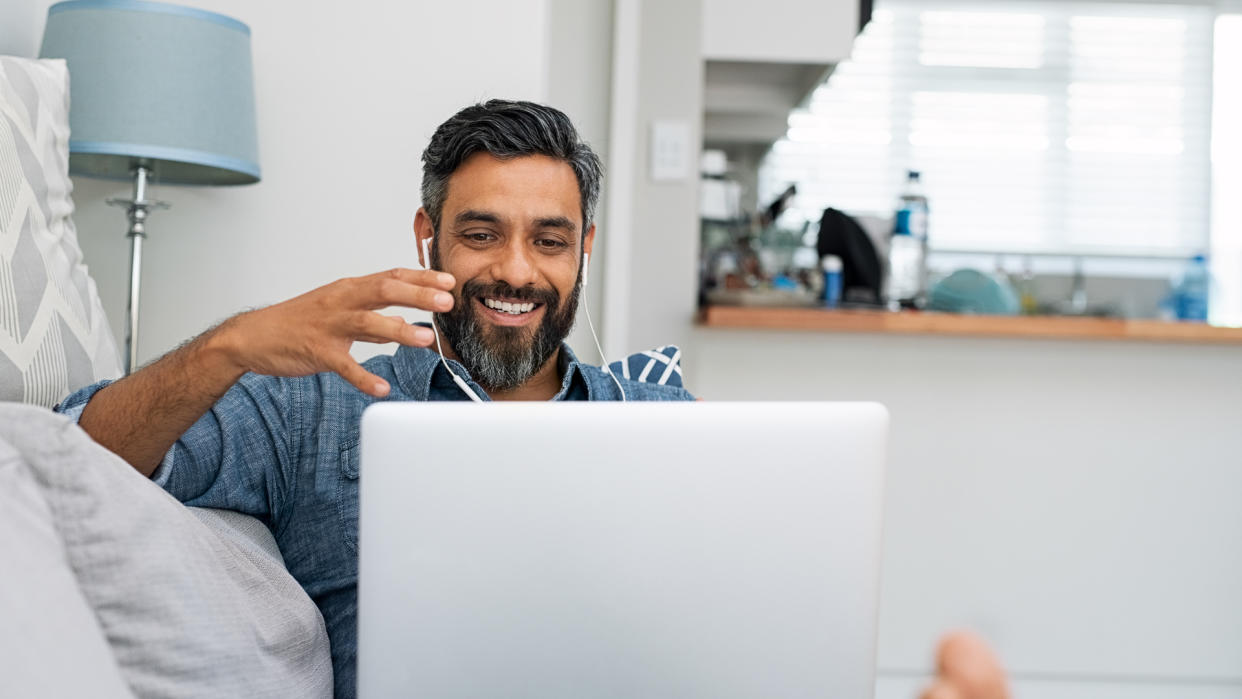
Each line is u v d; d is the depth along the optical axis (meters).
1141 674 2.90
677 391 1.44
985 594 2.88
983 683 0.50
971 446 2.87
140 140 1.63
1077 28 4.49
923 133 4.52
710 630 0.83
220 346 0.99
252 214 1.99
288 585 0.95
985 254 4.50
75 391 1.18
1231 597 2.89
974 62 4.52
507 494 0.80
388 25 1.99
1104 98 4.50
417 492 0.79
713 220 3.44
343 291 0.97
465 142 1.26
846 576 0.84
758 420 0.82
